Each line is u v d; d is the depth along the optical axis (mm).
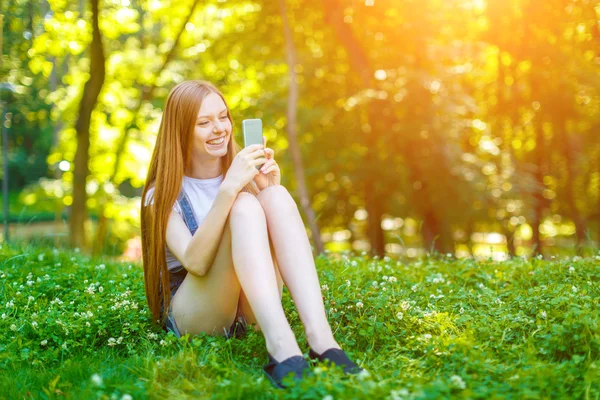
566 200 13305
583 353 2426
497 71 11711
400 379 2191
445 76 10914
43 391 2365
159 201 2883
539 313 2879
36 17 10008
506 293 3449
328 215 12961
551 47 10039
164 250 2889
